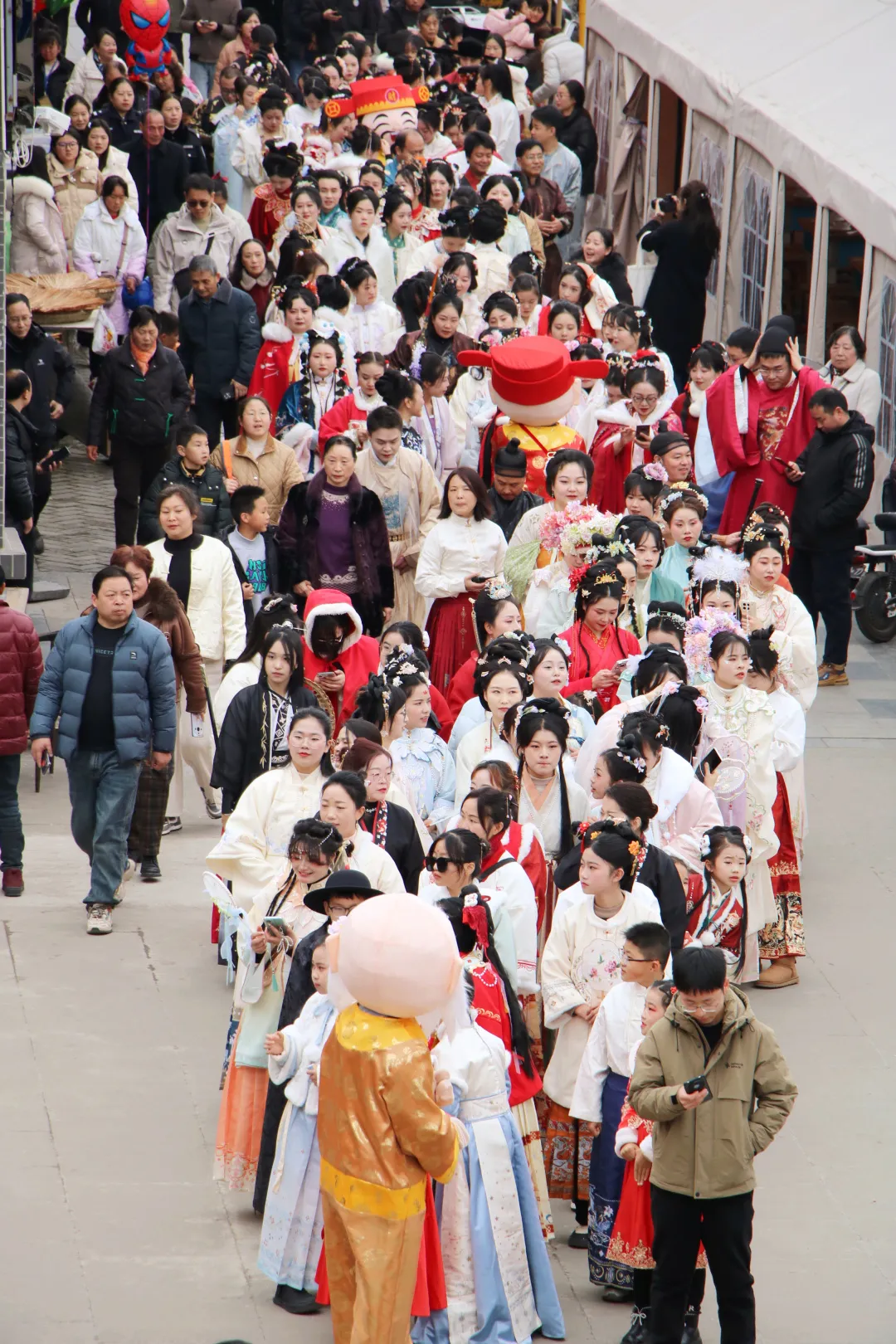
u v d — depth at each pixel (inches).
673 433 1599.4
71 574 1969.7
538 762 1055.0
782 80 2391.7
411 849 1063.6
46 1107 1058.7
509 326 1977.1
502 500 1615.4
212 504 1610.5
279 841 1046.4
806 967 1289.4
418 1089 761.6
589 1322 888.9
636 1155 839.7
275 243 2369.6
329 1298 820.6
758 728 1206.9
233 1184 965.2
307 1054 876.6
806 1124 1088.2
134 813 1344.7
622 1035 879.7
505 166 2721.5
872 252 1993.1
